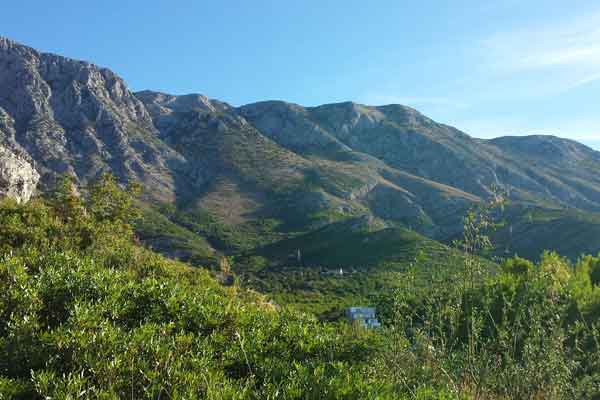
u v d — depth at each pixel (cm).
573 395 428
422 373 456
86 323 439
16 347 406
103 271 652
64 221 1310
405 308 504
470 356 462
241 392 374
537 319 456
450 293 481
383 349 496
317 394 381
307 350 505
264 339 525
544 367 433
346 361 484
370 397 372
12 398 348
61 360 396
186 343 455
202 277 1118
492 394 447
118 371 376
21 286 512
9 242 974
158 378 374
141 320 514
